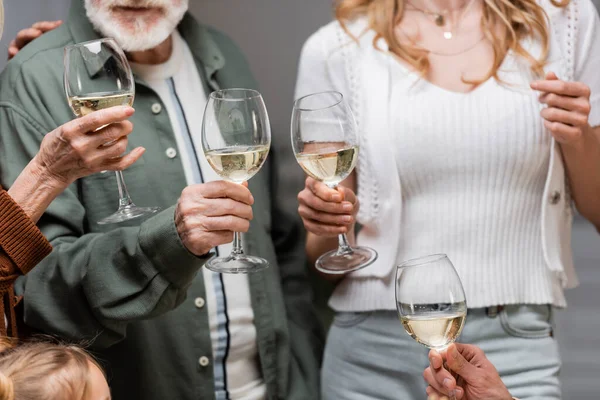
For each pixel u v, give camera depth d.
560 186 2.26
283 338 2.47
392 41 2.34
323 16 3.49
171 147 2.35
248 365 2.42
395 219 2.28
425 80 2.29
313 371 2.62
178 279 1.99
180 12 2.32
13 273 1.81
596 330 4.05
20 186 1.83
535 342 2.23
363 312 2.38
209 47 2.54
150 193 2.30
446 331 1.64
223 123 1.75
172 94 2.42
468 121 2.23
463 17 2.38
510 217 2.24
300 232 2.75
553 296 2.29
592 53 2.28
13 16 3.24
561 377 3.69
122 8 2.26
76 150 1.77
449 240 2.25
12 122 2.24
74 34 2.38
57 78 2.29
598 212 2.33
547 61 2.26
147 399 2.29
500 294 2.22
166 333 2.29
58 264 2.11
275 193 2.74
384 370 2.33
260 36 3.51
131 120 2.33
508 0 2.30
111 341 2.15
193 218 1.89
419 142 2.24
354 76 2.38
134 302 2.03
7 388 1.23
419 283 1.65
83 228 2.30
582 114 2.09
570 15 2.29
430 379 1.71
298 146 1.91
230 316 2.35
